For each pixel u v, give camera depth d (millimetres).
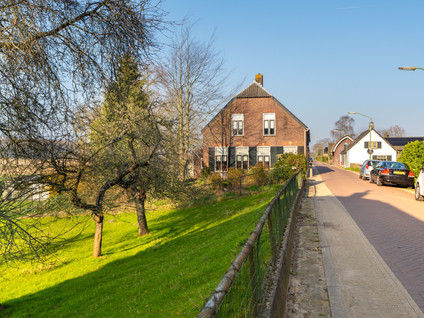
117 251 14406
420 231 8883
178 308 6004
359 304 4539
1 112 7035
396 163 22984
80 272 11797
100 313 7426
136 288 8539
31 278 11578
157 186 14852
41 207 10492
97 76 7957
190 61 27547
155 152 14141
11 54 6629
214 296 1929
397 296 4785
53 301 9188
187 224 17781
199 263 8883
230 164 33906
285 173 25328
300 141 33219
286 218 7422
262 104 33906
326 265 6078
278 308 3850
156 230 17531
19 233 7297
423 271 5836
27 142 7617
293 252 6953
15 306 9086
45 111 7523
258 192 22688
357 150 64562
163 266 10172
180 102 26781
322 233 8594
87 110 9789
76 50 7578
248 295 3055
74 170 10719
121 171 13180
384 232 8828
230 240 10250
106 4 7500
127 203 17766
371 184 24766
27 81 7098
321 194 18094
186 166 18672
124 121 12203
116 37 7703
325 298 4738
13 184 7801
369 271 5781
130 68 8336
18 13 6664
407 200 15438
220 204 21500
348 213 11695
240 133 34031
